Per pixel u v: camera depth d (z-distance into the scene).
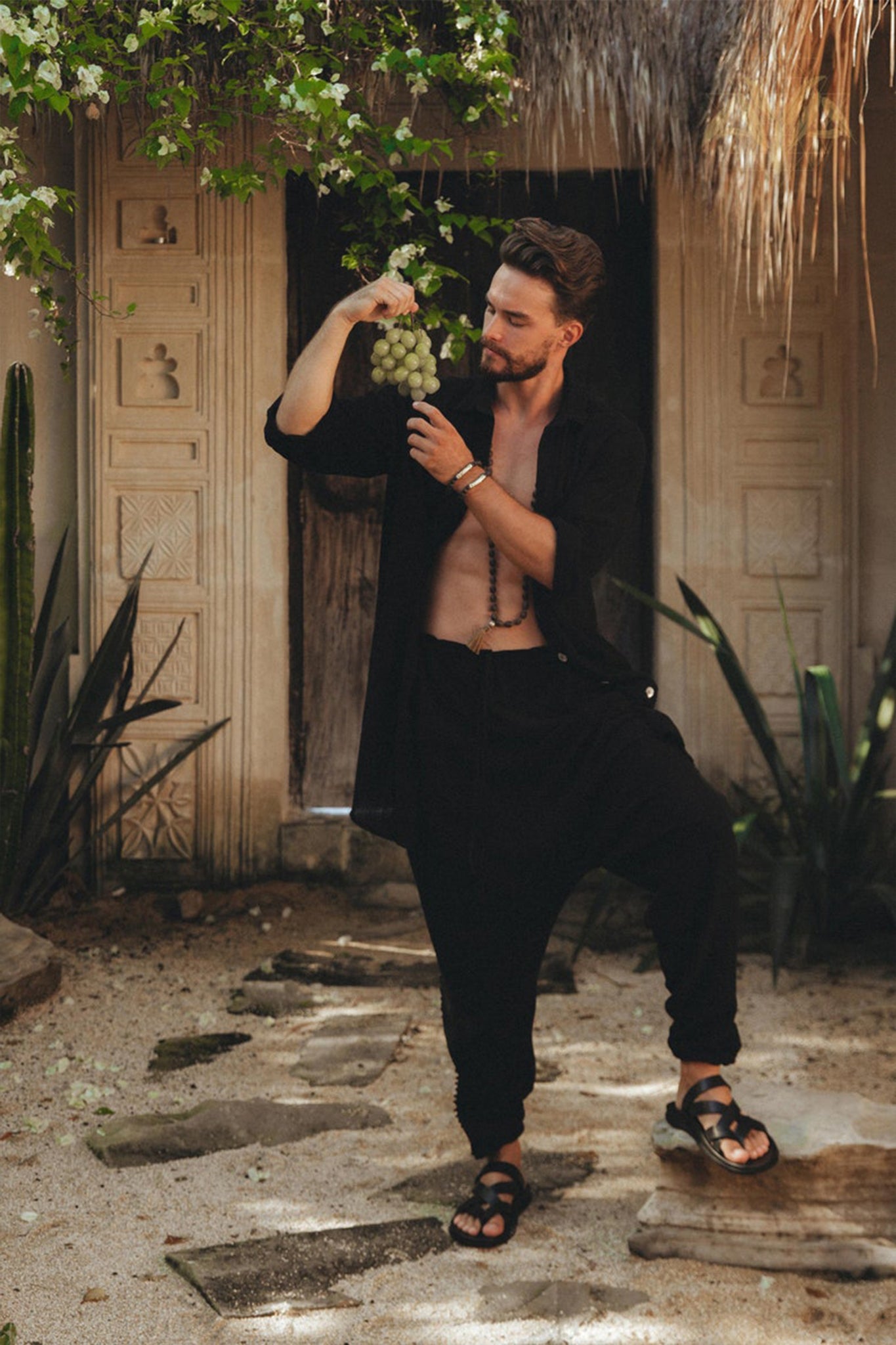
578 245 2.29
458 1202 2.68
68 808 4.52
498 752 2.37
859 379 4.83
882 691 4.28
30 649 4.12
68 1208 2.64
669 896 2.32
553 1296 2.32
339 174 4.14
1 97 4.58
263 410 4.85
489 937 2.45
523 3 4.48
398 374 2.33
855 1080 3.28
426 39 4.33
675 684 4.87
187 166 4.78
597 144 4.76
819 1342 2.21
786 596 4.86
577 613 2.31
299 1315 2.26
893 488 4.84
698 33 4.45
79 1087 3.19
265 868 4.95
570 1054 3.49
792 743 4.87
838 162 4.70
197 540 4.89
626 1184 2.76
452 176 4.95
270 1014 3.81
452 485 2.21
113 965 4.19
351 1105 3.14
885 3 3.96
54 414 4.90
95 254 4.82
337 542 5.16
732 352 4.82
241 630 4.89
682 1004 2.36
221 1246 2.47
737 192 4.30
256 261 4.82
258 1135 2.97
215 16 3.72
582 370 5.09
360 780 2.43
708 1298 2.33
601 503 2.34
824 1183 2.50
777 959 3.93
